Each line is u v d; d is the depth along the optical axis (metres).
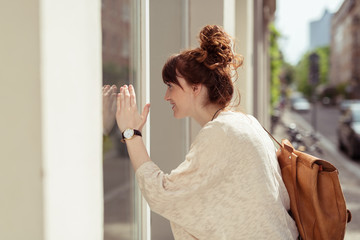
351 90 71.00
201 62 1.57
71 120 0.88
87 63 0.96
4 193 0.80
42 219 0.78
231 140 1.42
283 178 1.61
